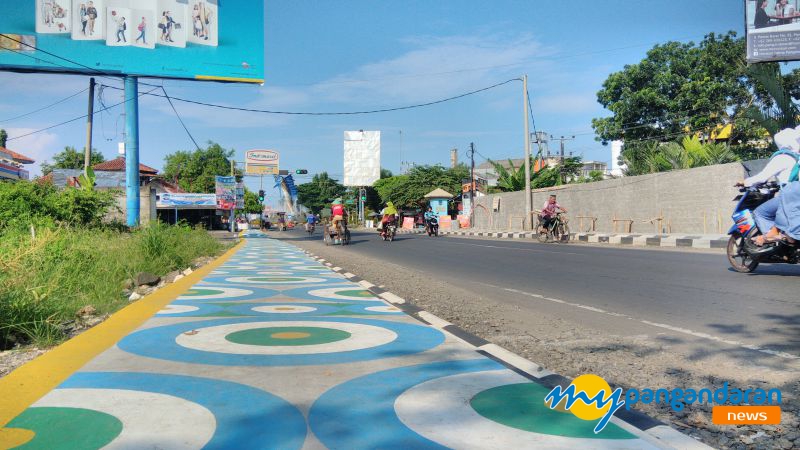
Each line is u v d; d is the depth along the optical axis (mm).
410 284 8891
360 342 4449
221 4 22969
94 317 5816
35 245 8320
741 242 8922
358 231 46906
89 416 2748
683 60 29484
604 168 67188
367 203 79000
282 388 3225
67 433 2529
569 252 14508
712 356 4188
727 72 27688
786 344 4453
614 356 4238
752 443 2635
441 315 6062
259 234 38500
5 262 6539
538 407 2928
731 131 27688
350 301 6777
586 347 4535
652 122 30594
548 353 4348
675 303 6469
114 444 2406
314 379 3404
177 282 8688
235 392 3143
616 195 23359
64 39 21031
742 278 8328
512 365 3826
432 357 3973
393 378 3439
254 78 23250
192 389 3189
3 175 25297
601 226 24656
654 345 4562
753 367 3873
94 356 3943
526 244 19172
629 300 6805
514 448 2398
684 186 19094
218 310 6008
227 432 2557
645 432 2617
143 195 28188
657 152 25250
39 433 2527
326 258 14742
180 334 4711
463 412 2840
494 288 8281
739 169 16719
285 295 7293
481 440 2482
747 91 27188
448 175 60844
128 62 21719
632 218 22219
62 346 4242
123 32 21656
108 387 3221
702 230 18219
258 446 2404
